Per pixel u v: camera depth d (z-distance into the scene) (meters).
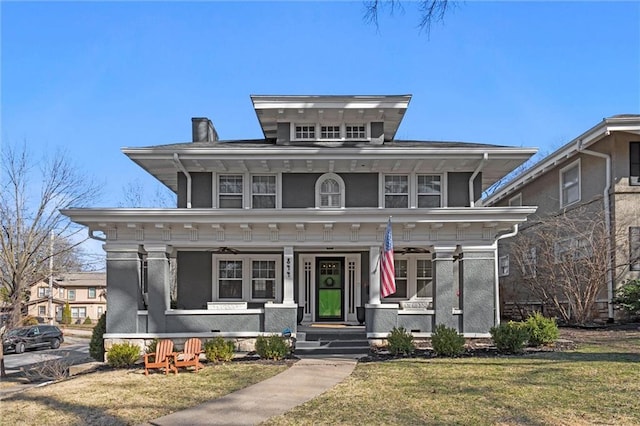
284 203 18.97
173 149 17.66
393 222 16.16
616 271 19.58
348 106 18.94
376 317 16.50
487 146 18.38
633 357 13.20
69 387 11.73
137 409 9.65
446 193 18.89
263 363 14.18
